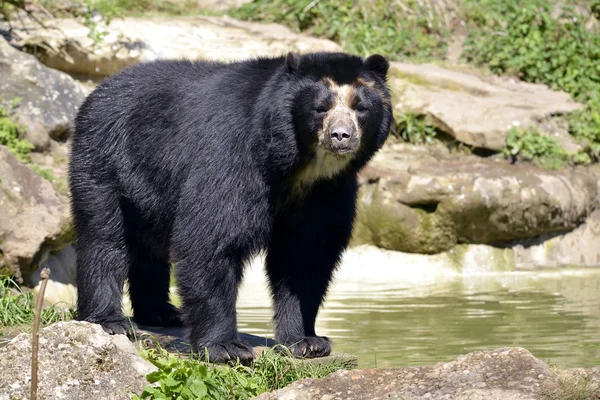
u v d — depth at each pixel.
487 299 15.20
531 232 19.22
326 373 8.97
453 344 11.60
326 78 9.58
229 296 9.57
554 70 24.58
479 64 24.95
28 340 7.79
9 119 16.83
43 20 20.44
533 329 12.56
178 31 22.05
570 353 10.99
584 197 20.02
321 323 13.08
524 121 21.36
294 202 10.01
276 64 9.85
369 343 11.70
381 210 18.67
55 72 17.98
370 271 18.48
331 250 10.30
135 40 20.62
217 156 9.46
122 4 24.11
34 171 14.40
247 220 9.48
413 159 20.53
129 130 10.41
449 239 18.81
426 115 21.53
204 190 9.45
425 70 22.97
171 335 10.88
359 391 7.45
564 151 21.05
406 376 7.54
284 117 9.47
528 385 7.13
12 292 12.96
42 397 7.47
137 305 11.74
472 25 26.86
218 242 9.40
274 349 10.01
